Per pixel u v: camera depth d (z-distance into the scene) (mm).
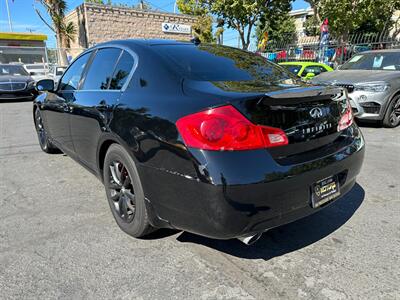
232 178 1880
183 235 2730
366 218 2988
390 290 2080
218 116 1936
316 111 2283
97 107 2883
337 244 2588
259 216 1973
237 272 2268
